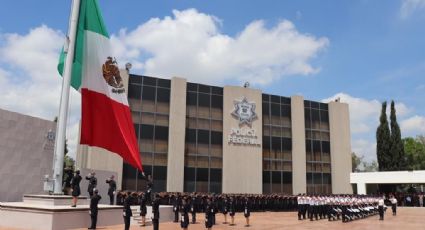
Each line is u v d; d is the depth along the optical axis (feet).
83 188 89.76
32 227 61.57
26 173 88.48
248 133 164.66
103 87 72.08
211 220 75.05
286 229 81.87
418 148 289.33
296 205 154.40
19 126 87.66
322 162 181.98
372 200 132.98
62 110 69.97
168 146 150.41
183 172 149.89
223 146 160.15
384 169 218.59
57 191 68.85
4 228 61.21
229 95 164.45
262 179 165.48
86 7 73.00
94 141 70.28
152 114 151.23
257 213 138.41
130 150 73.36
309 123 182.91
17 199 85.46
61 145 69.62
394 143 218.59
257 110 168.86
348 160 185.78
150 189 81.61
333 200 110.22
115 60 74.33
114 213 75.25
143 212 79.00
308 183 176.65
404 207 182.50
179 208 93.56
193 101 160.45
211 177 157.48
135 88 150.30
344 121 188.65
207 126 160.97
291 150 175.52
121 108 73.77
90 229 64.95
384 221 106.93
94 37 72.59
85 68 71.36
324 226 89.66
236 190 157.79
